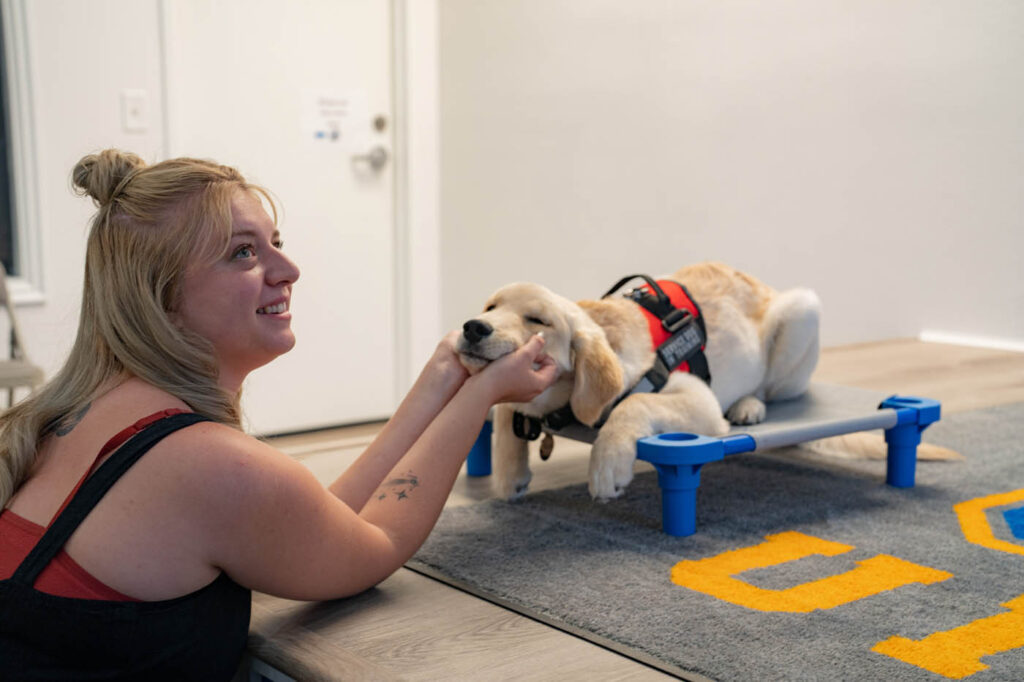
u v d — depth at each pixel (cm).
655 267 415
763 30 407
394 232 352
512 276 391
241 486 100
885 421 187
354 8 333
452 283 376
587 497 188
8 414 110
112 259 106
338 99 333
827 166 418
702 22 402
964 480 199
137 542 96
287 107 323
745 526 168
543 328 159
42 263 282
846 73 414
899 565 148
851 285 428
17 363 238
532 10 379
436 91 351
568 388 170
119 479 98
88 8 282
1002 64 387
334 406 346
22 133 276
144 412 102
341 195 338
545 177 391
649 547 157
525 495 188
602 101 399
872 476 203
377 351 354
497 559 152
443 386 148
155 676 100
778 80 412
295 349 334
